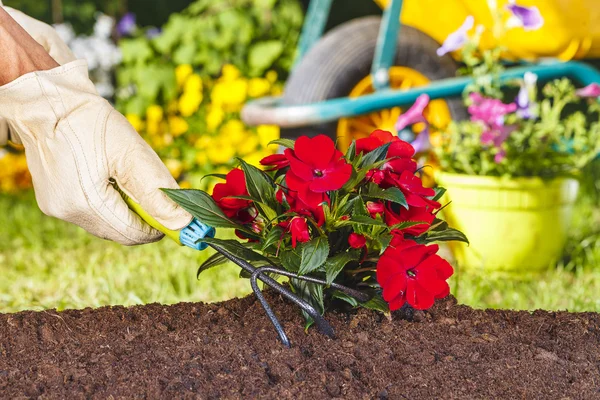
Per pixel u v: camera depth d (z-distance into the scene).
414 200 1.44
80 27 3.88
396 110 2.38
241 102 3.13
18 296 1.89
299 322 1.48
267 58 3.19
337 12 4.05
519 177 1.99
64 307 1.80
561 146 2.05
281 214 1.47
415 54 2.36
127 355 1.41
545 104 2.06
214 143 3.06
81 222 1.46
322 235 1.44
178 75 3.19
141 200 1.44
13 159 3.21
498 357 1.43
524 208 1.98
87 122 1.43
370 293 1.49
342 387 1.37
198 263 2.03
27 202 2.91
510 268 2.01
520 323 1.51
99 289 1.90
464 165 2.03
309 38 2.49
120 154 1.44
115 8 3.79
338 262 1.44
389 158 1.46
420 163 2.13
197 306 1.52
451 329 1.48
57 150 1.43
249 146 3.06
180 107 3.14
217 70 3.23
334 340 1.45
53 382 1.37
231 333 1.46
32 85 1.42
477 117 2.01
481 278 1.94
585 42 2.21
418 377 1.39
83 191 1.43
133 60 3.24
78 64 1.45
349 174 1.41
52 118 1.43
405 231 1.46
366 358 1.42
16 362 1.40
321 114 2.16
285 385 1.37
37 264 2.12
